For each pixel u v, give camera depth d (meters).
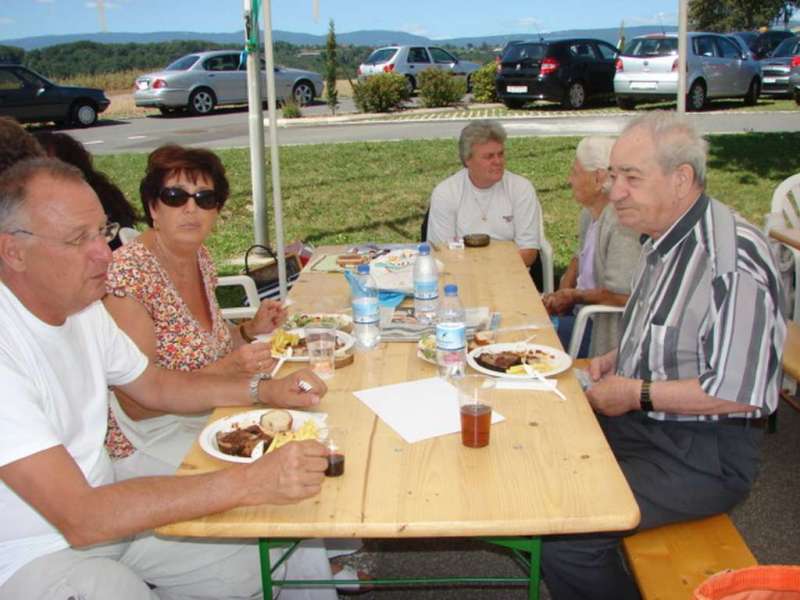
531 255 4.34
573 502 1.66
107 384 2.24
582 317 3.37
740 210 7.90
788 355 3.21
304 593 2.39
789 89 17.42
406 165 11.09
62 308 1.82
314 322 2.87
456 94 19.86
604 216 3.52
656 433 2.29
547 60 16.61
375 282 3.30
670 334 2.25
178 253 2.66
